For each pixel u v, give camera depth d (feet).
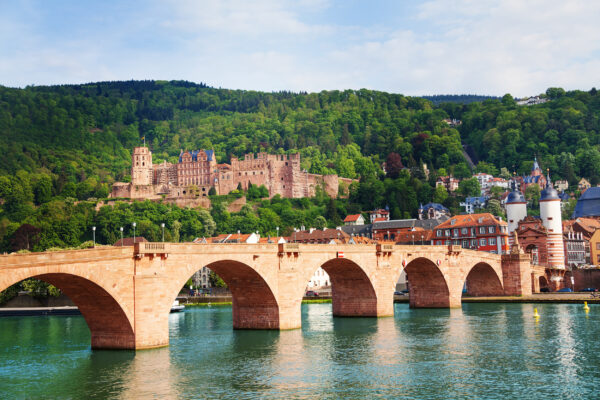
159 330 281.33
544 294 560.61
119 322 274.16
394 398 210.18
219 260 304.71
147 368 248.93
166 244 280.10
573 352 282.77
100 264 254.88
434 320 400.67
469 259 505.25
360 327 366.84
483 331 348.38
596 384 225.97
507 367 253.85
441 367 254.47
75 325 435.12
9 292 580.30
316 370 249.34
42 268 231.50
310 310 505.66
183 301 645.92
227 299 638.53
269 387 222.89
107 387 221.66
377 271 410.11
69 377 236.22
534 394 214.48
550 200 637.71
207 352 284.82
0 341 341.00
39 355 285.02
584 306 479.82
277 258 339.77
